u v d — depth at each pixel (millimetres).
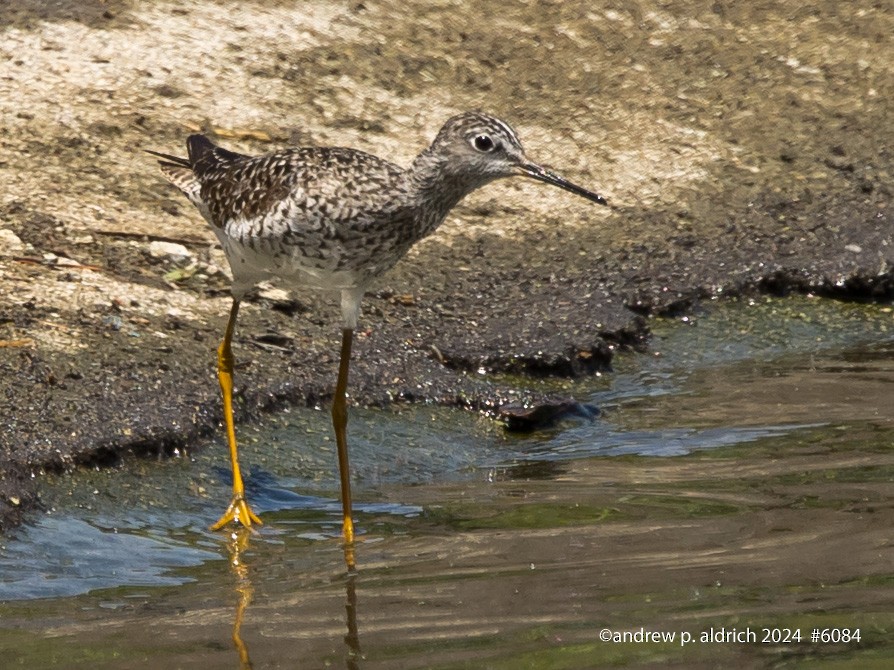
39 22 17625
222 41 17906
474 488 11016
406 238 10609
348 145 16453
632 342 14414
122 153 15578
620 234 16156
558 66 18750
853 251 16078
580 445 12031
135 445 10836
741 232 16391
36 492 10086
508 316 14266
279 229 10391
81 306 12672
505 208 16422
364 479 11344
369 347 13141
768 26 20141
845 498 10219
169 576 9258
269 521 10352
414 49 18500
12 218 14039
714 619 8102
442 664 7602
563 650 7746
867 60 19625
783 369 13984
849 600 8336
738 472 10992
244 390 11961
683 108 18406
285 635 8070
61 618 8422
